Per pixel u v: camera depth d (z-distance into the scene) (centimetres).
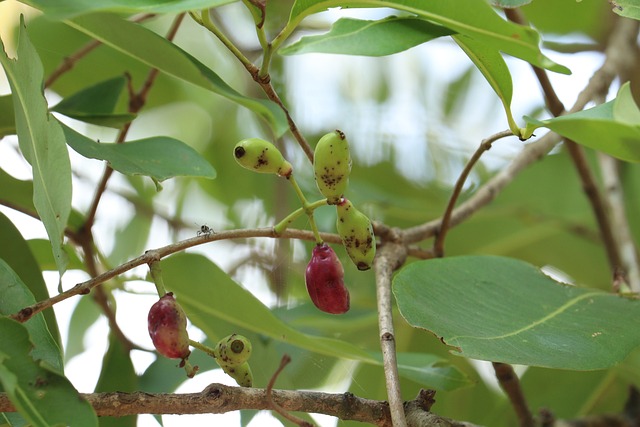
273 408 50
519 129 54
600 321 55
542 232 84
